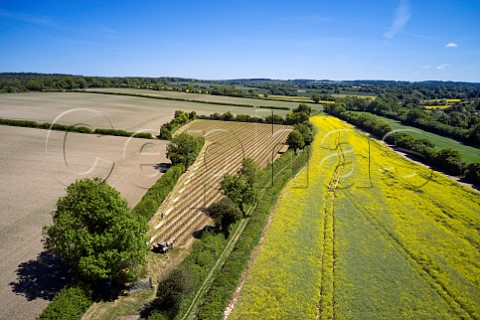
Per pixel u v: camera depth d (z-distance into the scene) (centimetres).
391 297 2466
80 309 2066
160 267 2752
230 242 3300
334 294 2481
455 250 3125
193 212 3762
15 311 2083
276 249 3123
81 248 2192
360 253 3053
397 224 3653
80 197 2348
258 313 2297
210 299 2378
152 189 3869
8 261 2578
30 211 3391
